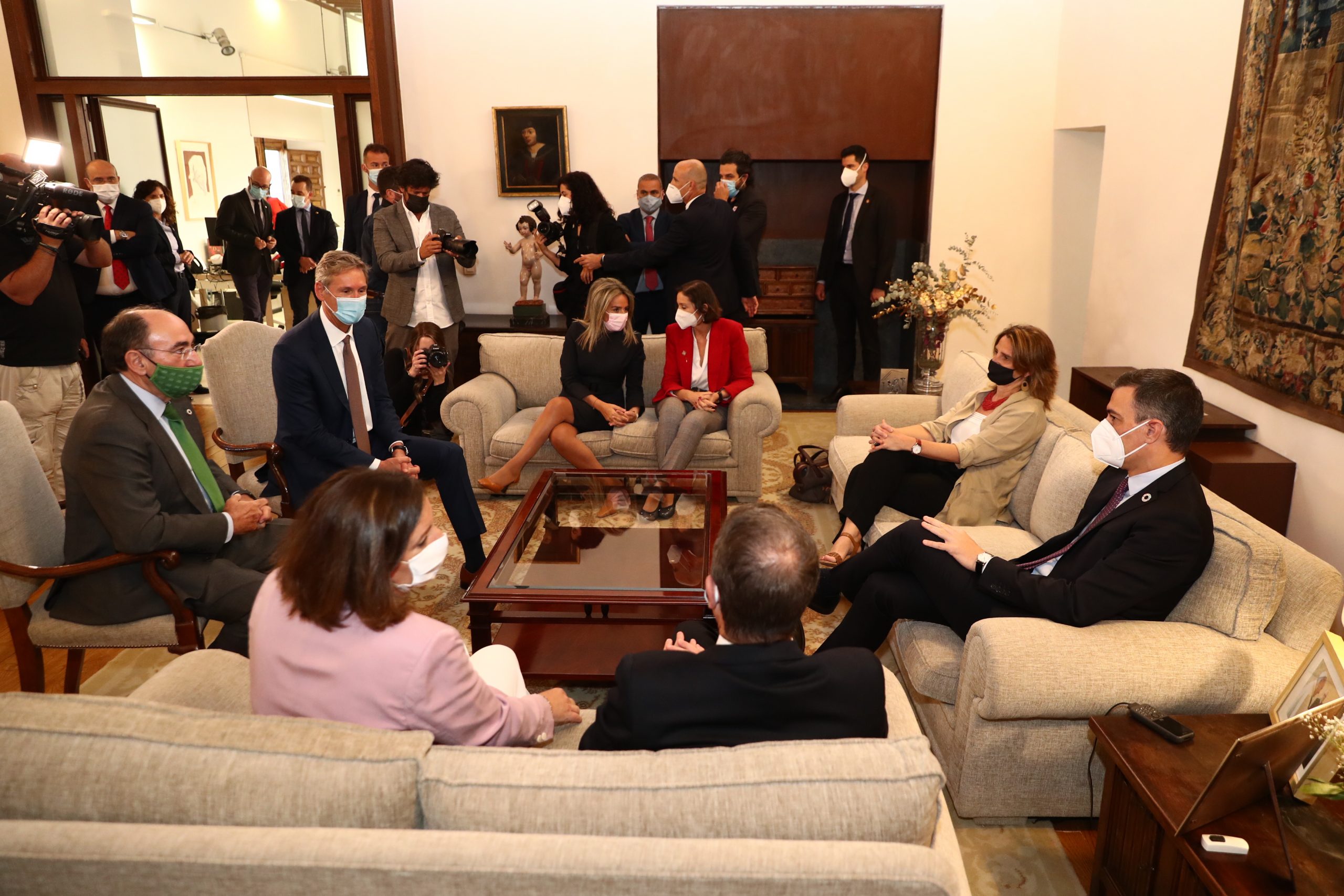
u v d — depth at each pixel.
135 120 6.41
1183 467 2.16
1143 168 4.50
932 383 4.44
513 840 1.12
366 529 1.40
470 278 6.11
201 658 1.93
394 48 5.63
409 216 5.05
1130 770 1.72
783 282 6.37
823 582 2.79
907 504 3.31
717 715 1.40
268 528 2.79
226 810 1.20
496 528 4.12
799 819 1.17
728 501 4.39
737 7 5.64
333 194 7.69
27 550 2.38
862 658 1.48
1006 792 2.18
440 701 1.46
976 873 2.12
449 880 1.09
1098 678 1.98
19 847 1.11
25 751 1.22
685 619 2.57
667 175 6.24
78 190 3.68
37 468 2.44
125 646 2.43
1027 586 2.19
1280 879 1.47
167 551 2.37
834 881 1.08
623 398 4.48
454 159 5.85
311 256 6.64
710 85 5.78
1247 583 2.08
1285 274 3.26
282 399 3.17
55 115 5.73
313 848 1.11
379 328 5.39
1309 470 3.20
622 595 2.53
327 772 1.21
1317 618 2.12
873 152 5.87
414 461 3.47
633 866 1.08
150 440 2.43
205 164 7.55
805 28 5.67
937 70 5.72
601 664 2.67
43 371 3.91
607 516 3.28
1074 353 6.14
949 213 5.88
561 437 4.13
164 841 1.12
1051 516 2.83
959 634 2.42
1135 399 2.12
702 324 4.26
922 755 1.22
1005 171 5.80
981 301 4.34
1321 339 3.06
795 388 6.79
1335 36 2.96
